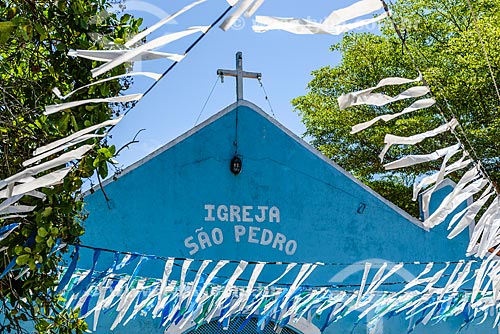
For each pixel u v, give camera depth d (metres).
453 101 24.36
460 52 24.53
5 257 5.54
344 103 4.38
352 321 13.00
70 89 5.28
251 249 12.89
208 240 12.71
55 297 6.35
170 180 12.77
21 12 4.89
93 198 12.25
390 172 27.48
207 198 12.88
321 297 10.51
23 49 5.30
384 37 27.34
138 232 12.37
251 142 13.35
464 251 13.84
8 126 5.11
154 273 12.30
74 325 6.06
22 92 5.46
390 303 10.61
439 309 11.38
